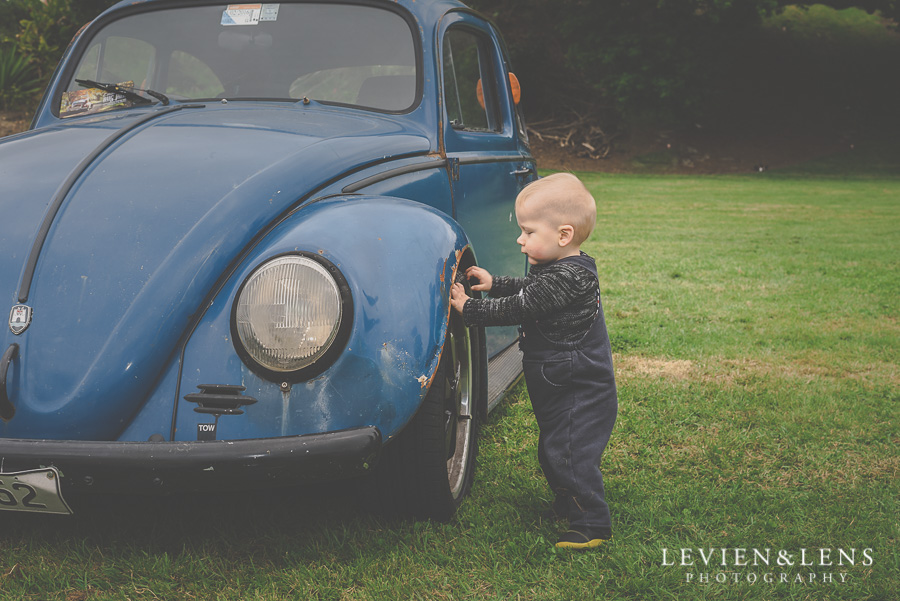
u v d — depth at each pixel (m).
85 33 3.27
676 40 27.33
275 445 1.81
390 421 1.90
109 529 2.31
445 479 2.28
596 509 2.23
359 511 2.44
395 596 1.98
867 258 8.73
